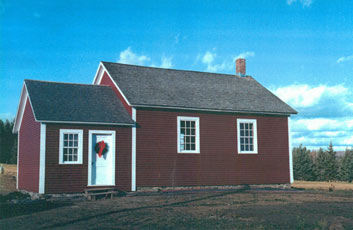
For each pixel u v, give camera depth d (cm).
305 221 1105
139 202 1483
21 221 1090
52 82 1920
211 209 1305
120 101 1955
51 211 1258
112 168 1755
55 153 1631
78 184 1666
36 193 1633
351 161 4569
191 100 2033
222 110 2048
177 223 1055
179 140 1948
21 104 1959
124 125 1805
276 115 2244
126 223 1054
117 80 2002
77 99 1838
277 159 2212
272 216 1179
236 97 2239
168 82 2178
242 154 2112
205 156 2006
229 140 2084
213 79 2414
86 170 1691
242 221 1095
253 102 2234
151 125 1880
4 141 4138
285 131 2261
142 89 1983
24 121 1931
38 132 1653
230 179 2058
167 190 1883
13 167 3544
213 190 1933
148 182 1842
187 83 2241
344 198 1742
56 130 1642
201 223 1058
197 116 2012
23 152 1911
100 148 1741
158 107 1898
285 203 1501
